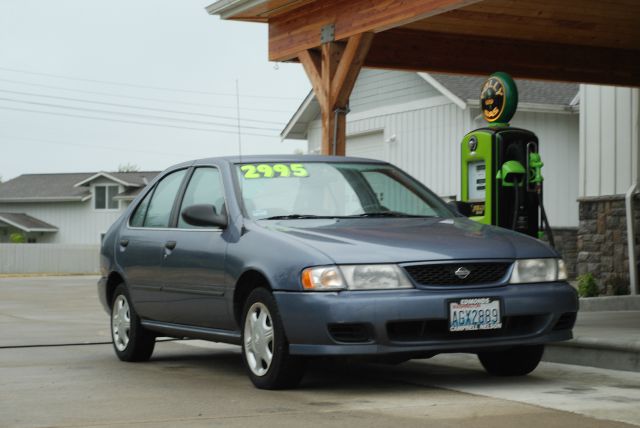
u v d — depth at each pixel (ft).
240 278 20.84
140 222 26.40
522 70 41.57
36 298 65.92
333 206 22.39
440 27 39.27
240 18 39.47
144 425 16.52
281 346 19.61
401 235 20.20
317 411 17.54
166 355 28.48
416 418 16.62
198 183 24.34
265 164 23.40
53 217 175.11
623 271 45.14
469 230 21.12
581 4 35.45
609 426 15.74
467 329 18.99
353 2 34.40
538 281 19.92
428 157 78.54
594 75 42.63
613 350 23.18
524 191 31.96
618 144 45.50
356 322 18.54
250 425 16.30
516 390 19.86
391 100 82.53
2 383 22.27
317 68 37.35
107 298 27.68
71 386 21.68
